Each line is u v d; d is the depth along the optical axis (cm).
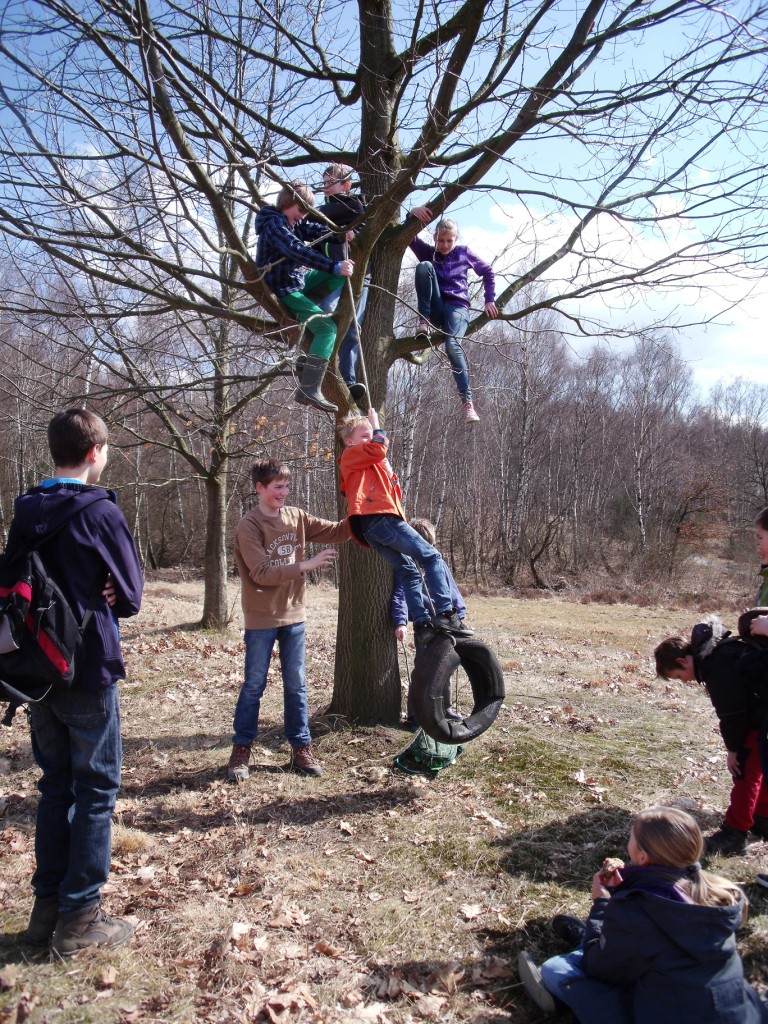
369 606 566
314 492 2838
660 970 233
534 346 2623
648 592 2441
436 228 578
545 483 3669
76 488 291
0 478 2577
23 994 262
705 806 443
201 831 404
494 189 439
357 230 493
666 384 3706
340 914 325
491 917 324
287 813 427
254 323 498
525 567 3119
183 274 471
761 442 3966
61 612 271
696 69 422
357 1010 262
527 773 488
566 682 809
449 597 404
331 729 557
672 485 3556
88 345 525
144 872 353
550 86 448
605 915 248
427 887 349
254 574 462
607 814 427
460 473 3406
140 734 573
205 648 1010
